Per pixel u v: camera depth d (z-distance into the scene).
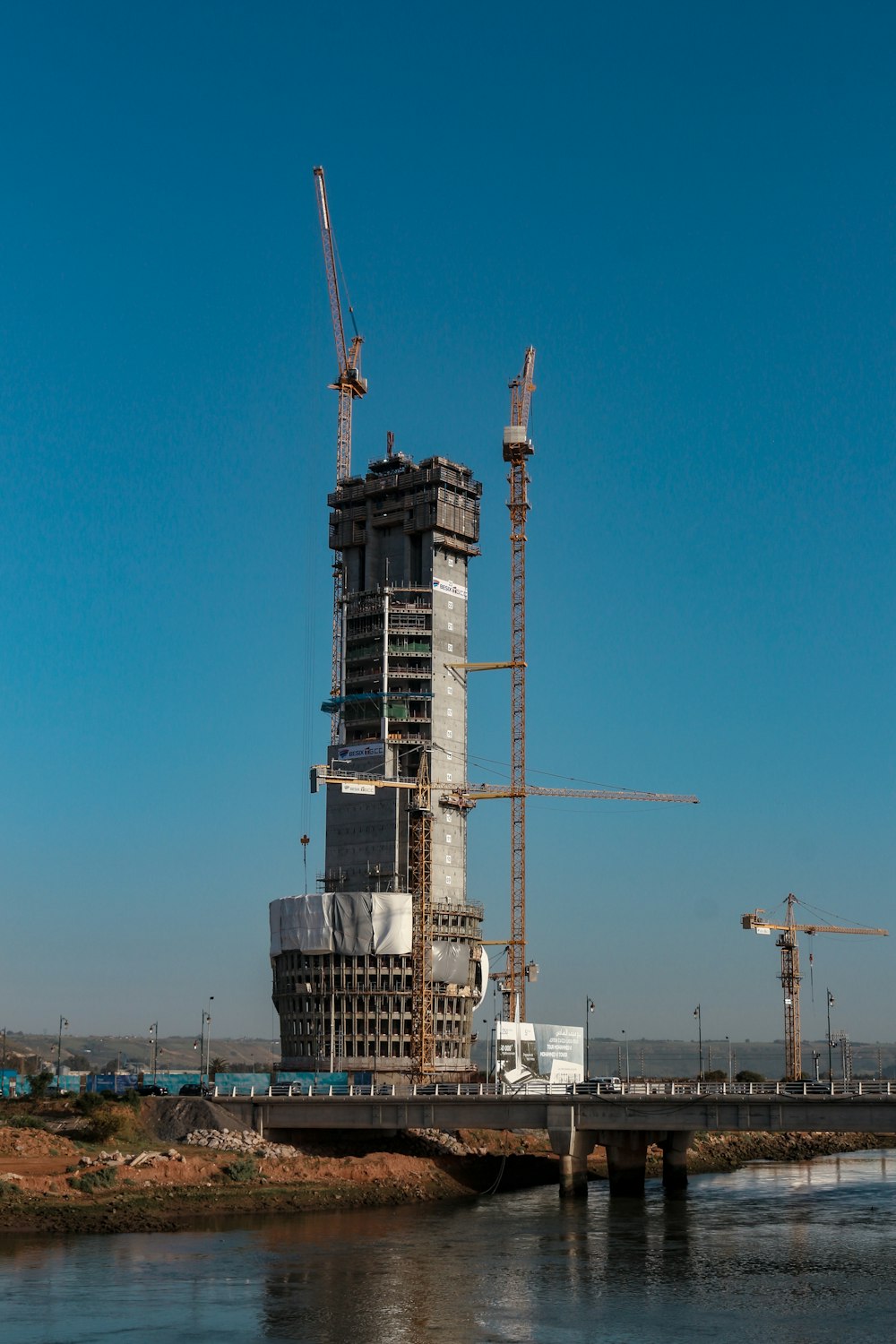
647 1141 177.00
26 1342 94.81
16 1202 140.38
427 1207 160.75
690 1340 96.44
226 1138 177.62
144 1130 181.12
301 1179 164.88
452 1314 103.62
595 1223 147.00
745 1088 178.25
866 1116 156.12
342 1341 95.69
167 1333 97.31
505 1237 136.38
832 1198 171.62
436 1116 177.00
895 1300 108.62
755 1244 133.38
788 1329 99.62
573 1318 102.75
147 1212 144.00
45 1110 190.25
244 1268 119.19
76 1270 117.62
